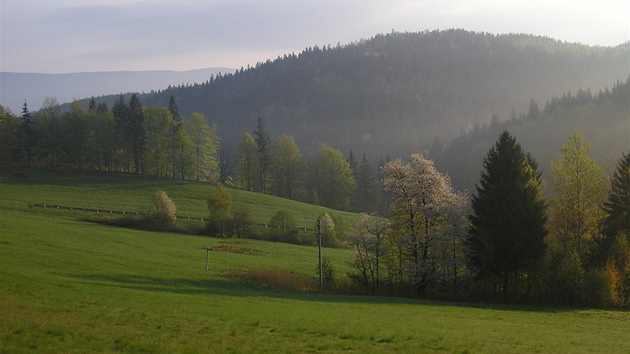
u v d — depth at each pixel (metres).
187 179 137.62
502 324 33.91
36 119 144.38
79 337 20.50
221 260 66.75
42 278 36.34
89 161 133.25
